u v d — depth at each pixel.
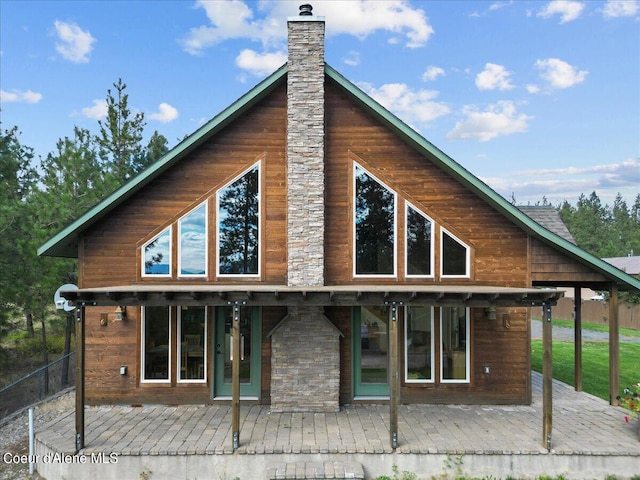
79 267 10.28
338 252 10.37
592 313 31.50
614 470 7.70
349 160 10.43
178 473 7.64
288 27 10.03
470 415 9.66
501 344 10.55
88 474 7.62
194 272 10.35
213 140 10.41
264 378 10.40
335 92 10.46
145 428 8.80
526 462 7.71
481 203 10.52
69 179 16.50
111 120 21.41
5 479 8.10
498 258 10.47
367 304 8.26
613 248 52.88
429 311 10.58
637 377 13.87
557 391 11.75
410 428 8.80
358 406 10.23
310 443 7.96
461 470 7.68
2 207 14.30
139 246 10.33
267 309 10.42
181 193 10.38
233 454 7.65
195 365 10.48
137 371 10.37
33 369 17.08
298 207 9.95
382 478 7.64
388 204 10.48
